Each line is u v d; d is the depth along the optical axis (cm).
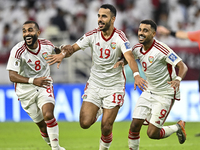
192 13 4828
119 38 1886
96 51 1923
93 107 1925
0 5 4762
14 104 3541
